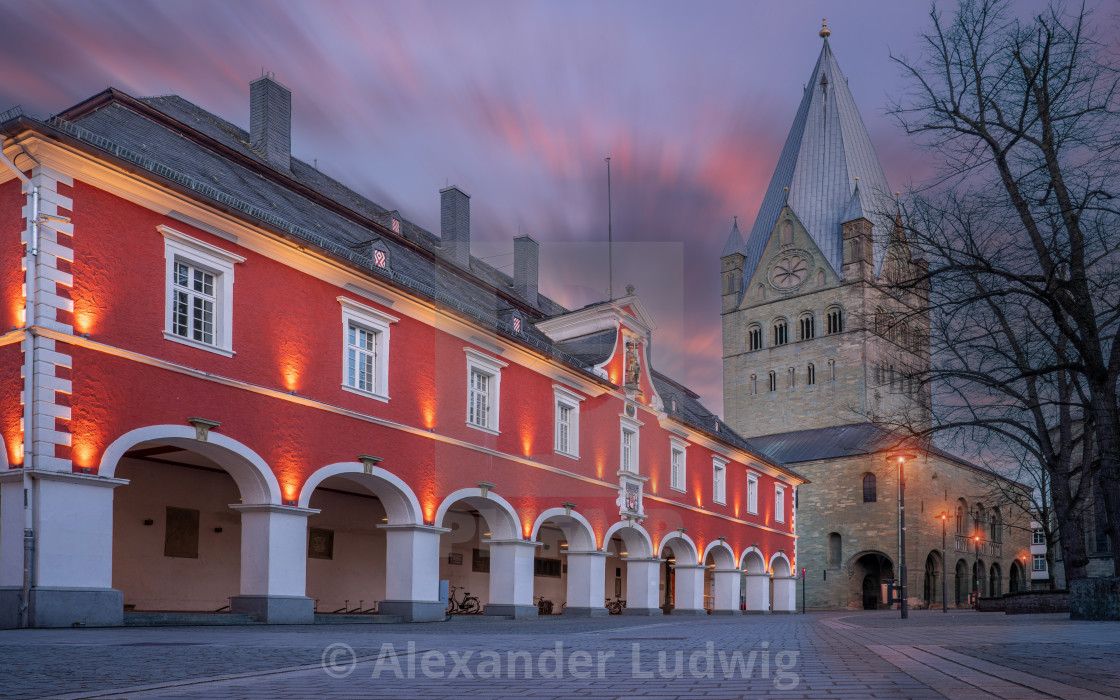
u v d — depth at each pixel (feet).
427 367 89.10
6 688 21.15
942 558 243.60
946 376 83.82
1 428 58.70
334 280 79.46
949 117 80.79
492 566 90.79
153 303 64.75
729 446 151.53
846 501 265.54
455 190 81.05
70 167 60.34
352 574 103.91
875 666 28.19
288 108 108.27
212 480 86.94
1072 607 73.97
